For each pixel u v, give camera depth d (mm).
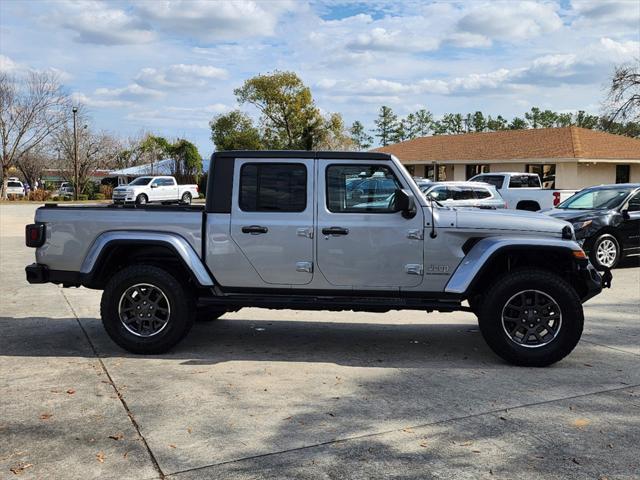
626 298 9195
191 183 50000
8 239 17641
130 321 6164
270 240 5988
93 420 4414
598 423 4355
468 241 5898
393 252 5891
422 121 91500
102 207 6184
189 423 4359
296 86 58812
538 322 5770
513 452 3891
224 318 7961
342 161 5961
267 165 6012
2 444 4008
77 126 53688
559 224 5867
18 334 6941
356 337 6949
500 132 40750
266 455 3852
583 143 34531
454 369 5695
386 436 4137
